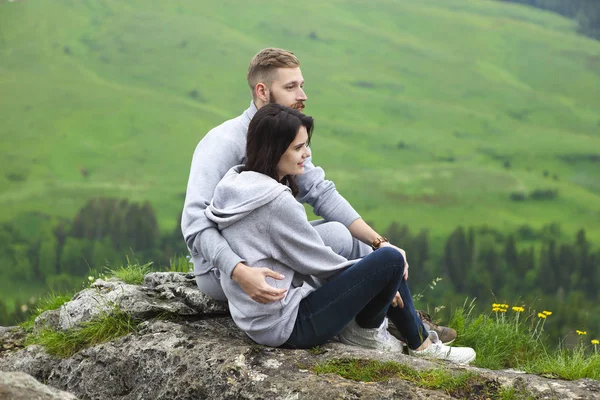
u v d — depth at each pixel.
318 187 3.76
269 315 3.09
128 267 4.54
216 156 3.50
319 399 2.71
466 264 168.75
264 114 3.15
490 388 2.81
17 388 2.21
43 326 4.02
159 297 3.75
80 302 3.79
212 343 3.21
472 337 4.30
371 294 3.11
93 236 187.25
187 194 3.35
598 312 57.50
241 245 3.06
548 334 4.26
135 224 186.88
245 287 2.97
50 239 186.75
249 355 3.06
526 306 4.52
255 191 3.05
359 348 3.15
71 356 3.55
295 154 3.16
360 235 3.67
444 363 3.02
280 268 3.11
